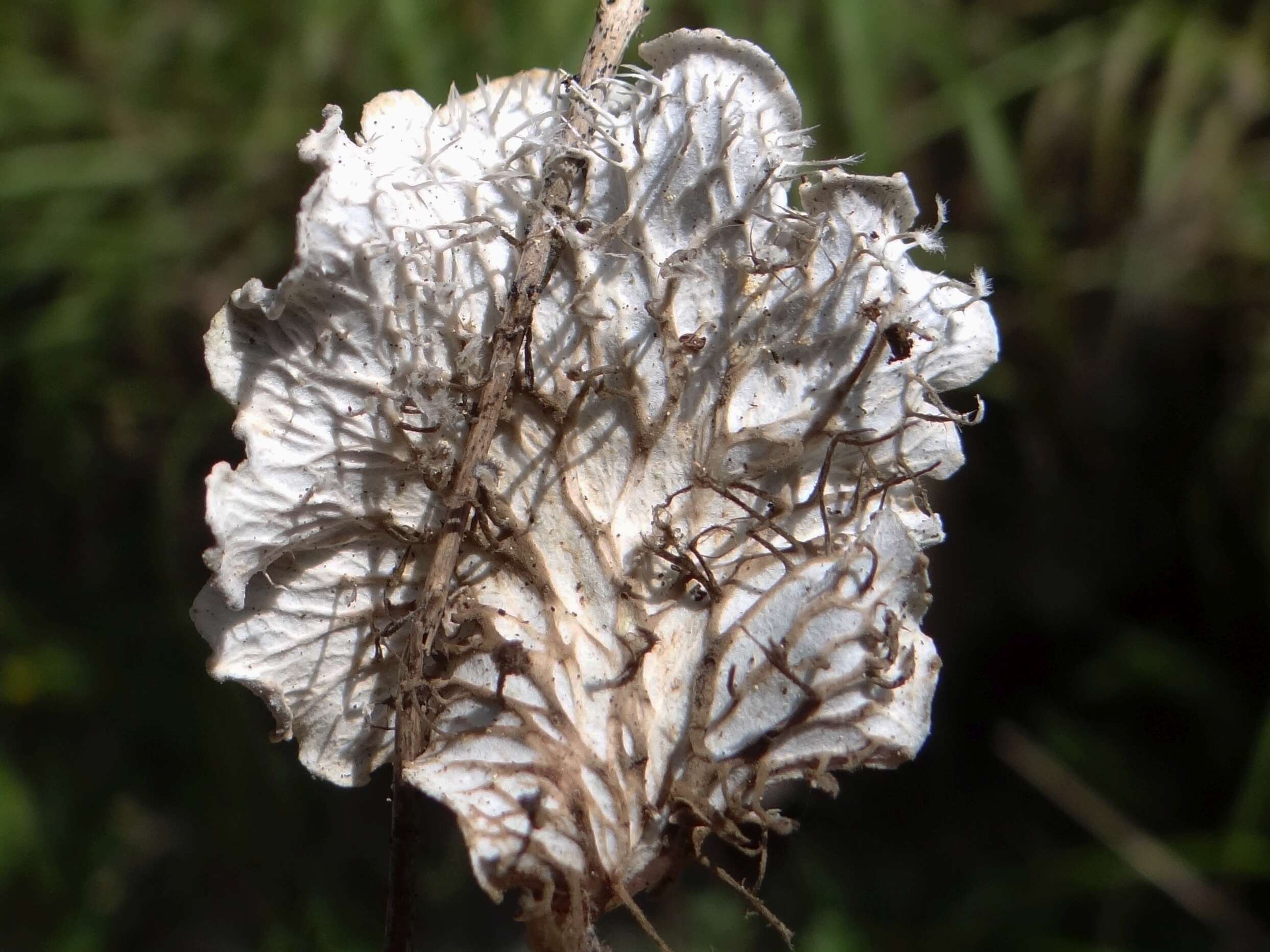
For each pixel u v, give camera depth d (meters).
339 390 0.12
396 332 0.12
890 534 0.12
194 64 0.25
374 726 0.13
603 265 0.13
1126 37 0.24
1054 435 0.26
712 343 0.13
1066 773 0.26
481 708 0.12
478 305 0.13
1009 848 0.26
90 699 0.26
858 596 0.12
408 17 0.22
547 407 0.13
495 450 0.13
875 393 0.13
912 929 0.25
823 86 0.23
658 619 0.13
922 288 0.13
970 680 0.28
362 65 0.23
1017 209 0.23
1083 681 0.27
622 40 0.13
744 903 0.25
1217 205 0.24
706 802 0.12
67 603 0.27
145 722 0.26
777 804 0.17
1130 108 0.25
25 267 0.25
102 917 0.25
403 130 0.12
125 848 0.26
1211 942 0.24
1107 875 0.24
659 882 0.12
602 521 0.13
